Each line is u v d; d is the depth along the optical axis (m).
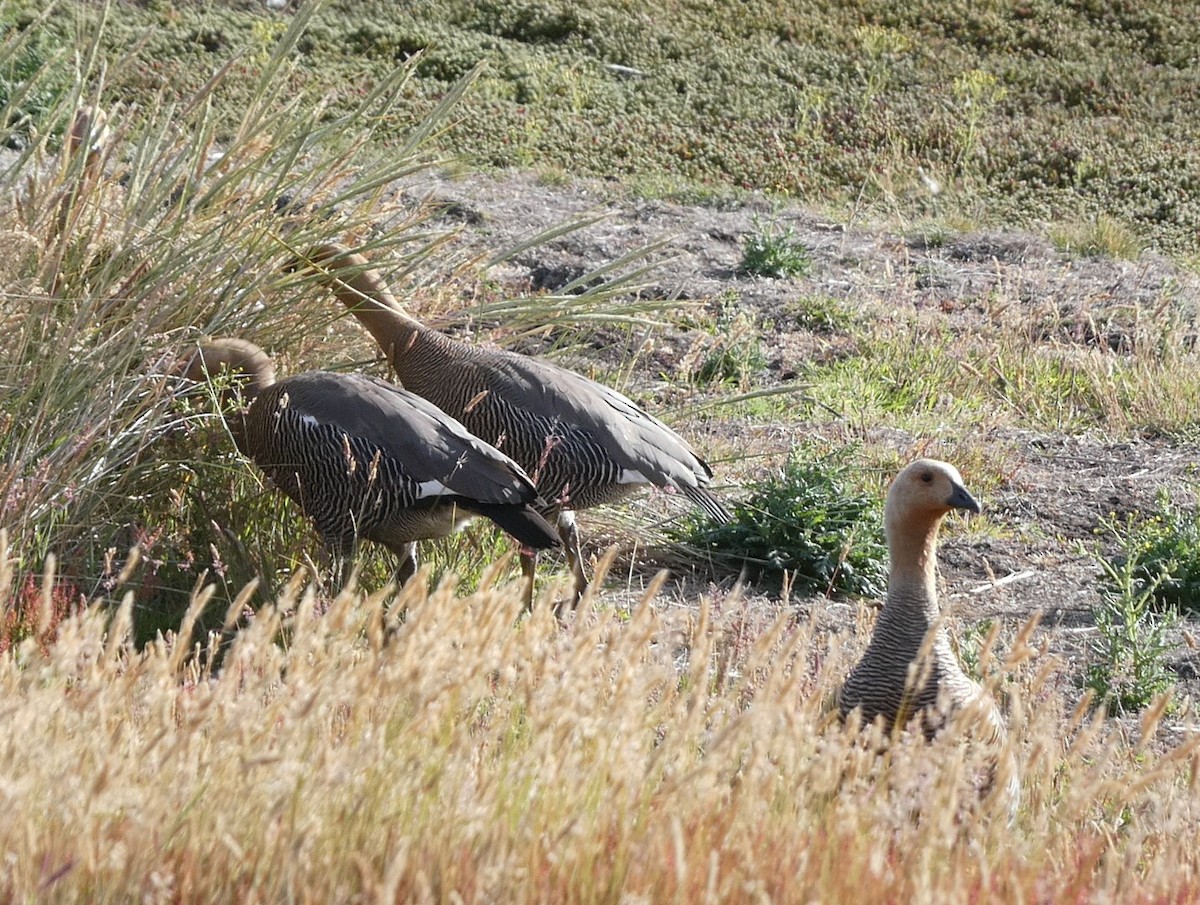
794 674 8.51
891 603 10.30
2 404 13.45
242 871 7.12
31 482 12.62
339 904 6.82
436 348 15.29
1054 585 16.52
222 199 15.33
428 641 8.05
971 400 23.61
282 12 44.75
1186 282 30.84
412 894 6.94
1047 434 22.27
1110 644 13.83
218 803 7.33
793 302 27.70
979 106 43.94
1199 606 16.06
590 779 7.80
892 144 40.66
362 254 16.23
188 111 15.58
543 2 48.47
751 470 19.08
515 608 8.78
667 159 38.75
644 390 20.36
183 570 13.92
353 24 44.62
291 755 7.37
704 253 30.84
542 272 28.52
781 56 46.97
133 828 6.97
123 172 15.36
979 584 16.53
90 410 13.48
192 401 14.51
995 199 38.38
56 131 18.22
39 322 13.86
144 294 14.32
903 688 10.15
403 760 7.57
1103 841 9.09
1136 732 12.73
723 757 7.90
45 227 14.27
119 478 13.77
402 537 13.81
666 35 47.31
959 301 28.58
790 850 7.45
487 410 14.79
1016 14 50.94
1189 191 39.16
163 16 42.44
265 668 8.66
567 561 15.67
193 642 12.88
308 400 13.60
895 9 50.97
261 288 15.11
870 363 24.98
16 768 7.21
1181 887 8.24
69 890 6.72
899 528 10.25
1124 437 22.27
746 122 41.88
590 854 7.25
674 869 7.25
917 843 7.68
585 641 8.35
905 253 30.56
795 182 38.25
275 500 14.65
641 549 16.88
